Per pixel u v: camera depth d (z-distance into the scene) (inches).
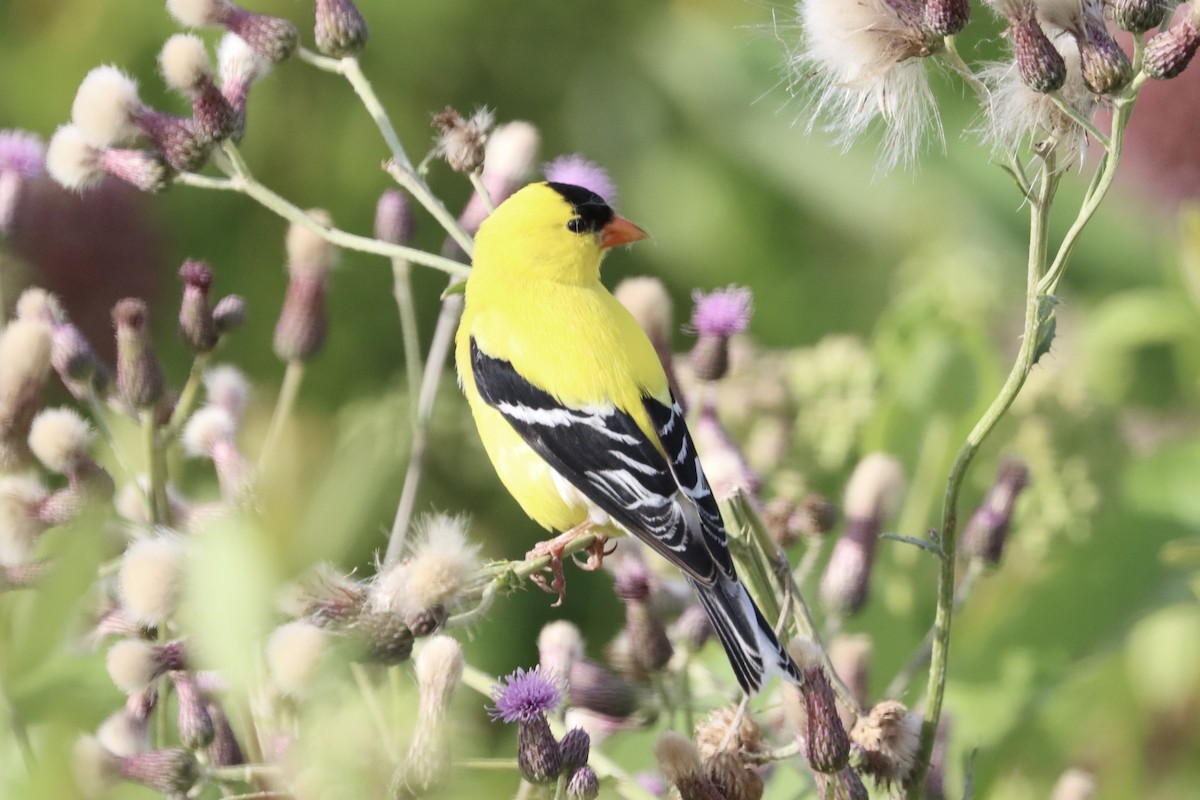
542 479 123.2
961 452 119.1
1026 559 125.3
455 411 128.4
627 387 122.8
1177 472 124.1
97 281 127.3
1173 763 124.3
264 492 114.2
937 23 119.3
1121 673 124.3
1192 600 123.5
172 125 122.6
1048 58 118.8
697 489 122.1
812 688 118.7
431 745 117.2
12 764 116.1
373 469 114.3
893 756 119.3
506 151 125.2
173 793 118.3
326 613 117.0
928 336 125.6
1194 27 118.6
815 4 119.8
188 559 116.6
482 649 125.2
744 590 120.9
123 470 120.6
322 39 123.0
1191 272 126.6
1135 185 128.5
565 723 120.6
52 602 116.2
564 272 124.0
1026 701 123.3
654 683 121.4
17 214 124.2
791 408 126.0
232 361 134.7
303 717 116.5
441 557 117.6
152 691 119.6
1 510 118.1
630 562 121.9
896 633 124.3
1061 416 125.3
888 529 124.8
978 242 129.4
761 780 119.3
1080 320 128.8
